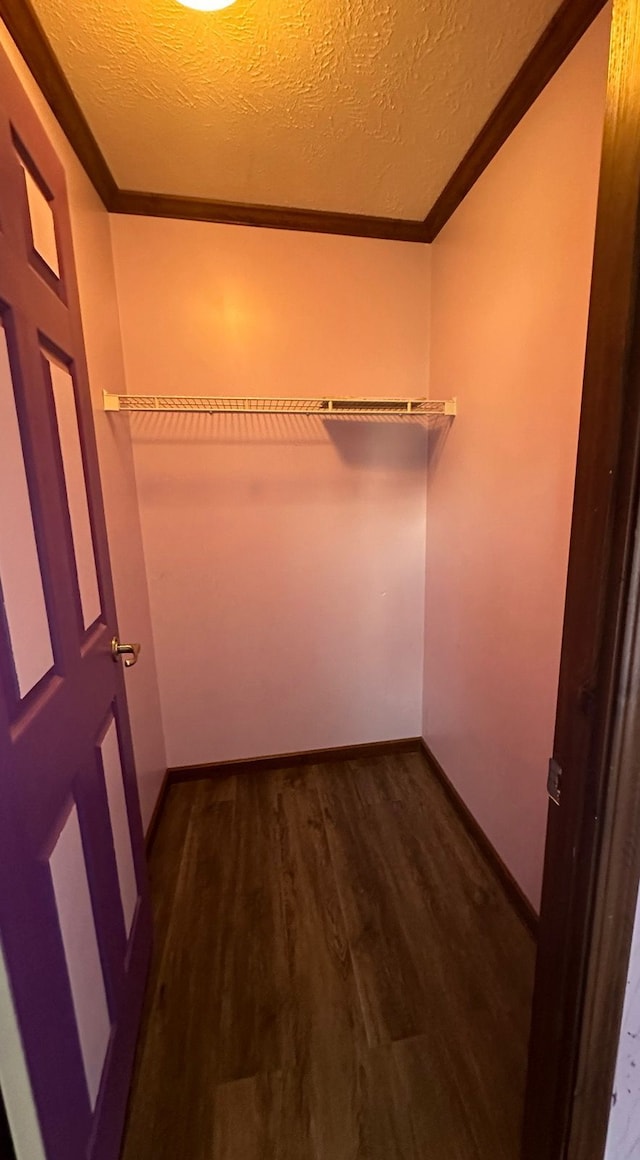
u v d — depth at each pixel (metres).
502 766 1.66
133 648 1.29
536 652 1.43
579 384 1.19
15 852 0.65
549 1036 0.72
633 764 0.57
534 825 1.48
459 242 1.78
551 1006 0.71
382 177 1.69
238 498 2.09
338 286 1.99
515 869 1.60
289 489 2.12
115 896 1.11
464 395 1.80
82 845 0.93
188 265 1.87
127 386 1.91
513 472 1.50
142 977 1.29
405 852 1.83
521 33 1.15
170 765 2.27
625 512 0.53
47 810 0.78
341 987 1.34
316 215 1.90
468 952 1.43
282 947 1.46
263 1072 1.15
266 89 1.29
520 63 1.23
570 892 0.65
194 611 2.15
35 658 0.79
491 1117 1.06
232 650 2.22
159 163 1.60
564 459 1.26
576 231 1.17
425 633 2.36
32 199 0.88
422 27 1.13
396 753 2.48
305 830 1.95
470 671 1.87
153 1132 1.04
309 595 2.24
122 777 1.26
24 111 0.85
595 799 0.60
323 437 2.10
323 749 2.41
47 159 0.95
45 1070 0.68
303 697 2.34
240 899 1.63
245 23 1.11
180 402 1.91
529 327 1.38
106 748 1.14
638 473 0.51
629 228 0.49
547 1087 0.73
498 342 1.55
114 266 1.81
